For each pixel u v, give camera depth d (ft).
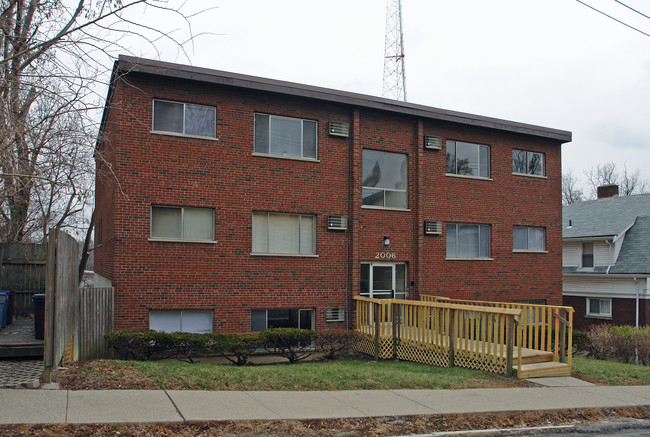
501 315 39.32
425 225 61.67
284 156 54.60
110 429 21.88
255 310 52.80
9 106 33.91
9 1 34.06
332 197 56.75
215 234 50.93
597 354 58.59
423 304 45.34
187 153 50.19
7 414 22.67
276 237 54.29
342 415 26.03
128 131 48.03
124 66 45.68
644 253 87.10
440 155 63.62
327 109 57.11
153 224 49.14
